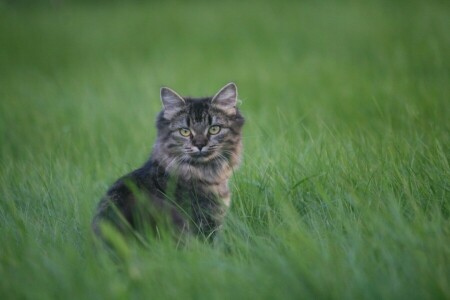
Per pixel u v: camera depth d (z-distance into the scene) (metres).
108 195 6.84
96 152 11.16
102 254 5.90
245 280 5.43
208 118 7.68
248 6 31.56
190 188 7.38
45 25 30.36
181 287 5.35
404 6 26.81
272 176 7.97
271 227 6.63
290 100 15.18
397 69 16.78
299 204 7.48
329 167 8.07
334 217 6.86
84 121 13.73
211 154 7.57
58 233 6.99
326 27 24.73
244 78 17.92
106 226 5.85
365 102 13.66
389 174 7.55
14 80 20.09
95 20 31.47
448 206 6.86
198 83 17.53
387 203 6.77
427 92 12.91
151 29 28.12
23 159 11.28
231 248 6.38
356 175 7.66
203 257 5.98
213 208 7.36
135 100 15.82
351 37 22.59
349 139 9.23
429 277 5.17
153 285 5.48
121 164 10.05
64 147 11.57
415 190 7.21
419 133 9.59
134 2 37.53
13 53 24.89
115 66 21.06
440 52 17.45
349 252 5.79
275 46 22.55
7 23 30.30
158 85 17.45
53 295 5.37
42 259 5.92
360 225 6.36
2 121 13.89
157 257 5.92
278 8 30.02
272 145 9.55
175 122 7.66
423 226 6.11
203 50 23.05
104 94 16.84
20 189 8.72
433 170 7.54
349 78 16.69
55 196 8.23
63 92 17.31
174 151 7.56
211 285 5.36
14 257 6.08
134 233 6.21
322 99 14.86
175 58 21.95
